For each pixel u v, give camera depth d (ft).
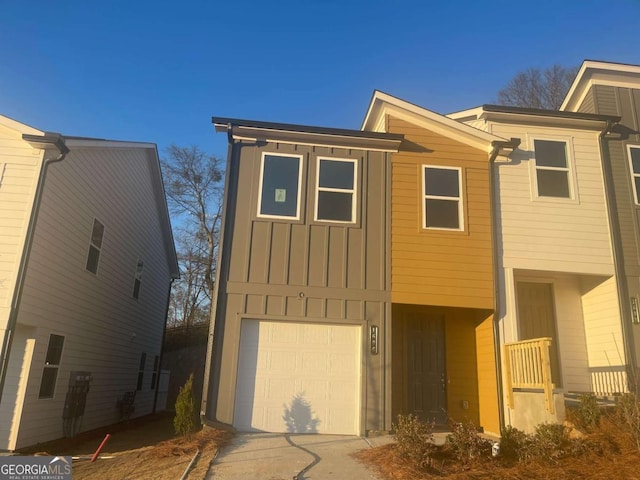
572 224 33.76
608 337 32.91
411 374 33.71
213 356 28.81
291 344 29.94
